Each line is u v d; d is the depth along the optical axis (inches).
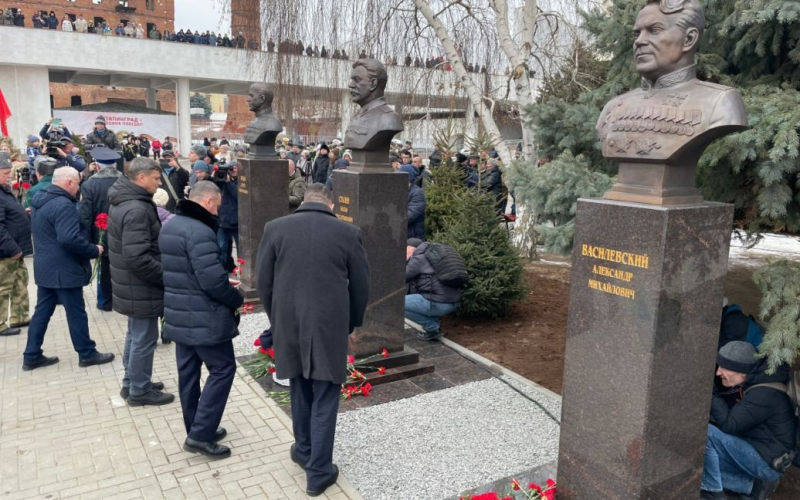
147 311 175.0
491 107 377.4
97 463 149.9
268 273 137.5
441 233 302.7
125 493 137.3
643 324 108.3
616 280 112.3
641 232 107.3
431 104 469.4
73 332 209.6
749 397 135.3
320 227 135.3
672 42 107.0
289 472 147.6
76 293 208.1
